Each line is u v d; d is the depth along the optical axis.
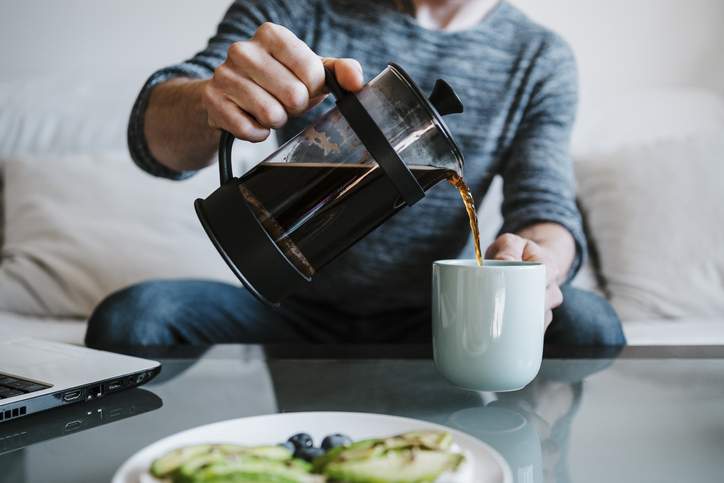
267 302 0.54
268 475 0.31
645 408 0.51
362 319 1.22
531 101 1.25
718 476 0.37
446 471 0.32
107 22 1.71
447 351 0.56
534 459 0.40
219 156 0.58
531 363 0.55
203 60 1.00
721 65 1.61
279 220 0.53
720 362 0.66
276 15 1.20
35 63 1.74
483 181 1.25
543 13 1.64
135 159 0.96
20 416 0.48
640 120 1.54
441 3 1.24
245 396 0.55
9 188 1.47
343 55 1.24
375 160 0.50
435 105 0.54
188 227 1.41
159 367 0.58
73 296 1.31
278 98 0.57
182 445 0.38
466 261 0.61
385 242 1.18
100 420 0.49
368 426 0.42
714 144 1.35
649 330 1.12
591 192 1.40
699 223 1.28
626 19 1.62
